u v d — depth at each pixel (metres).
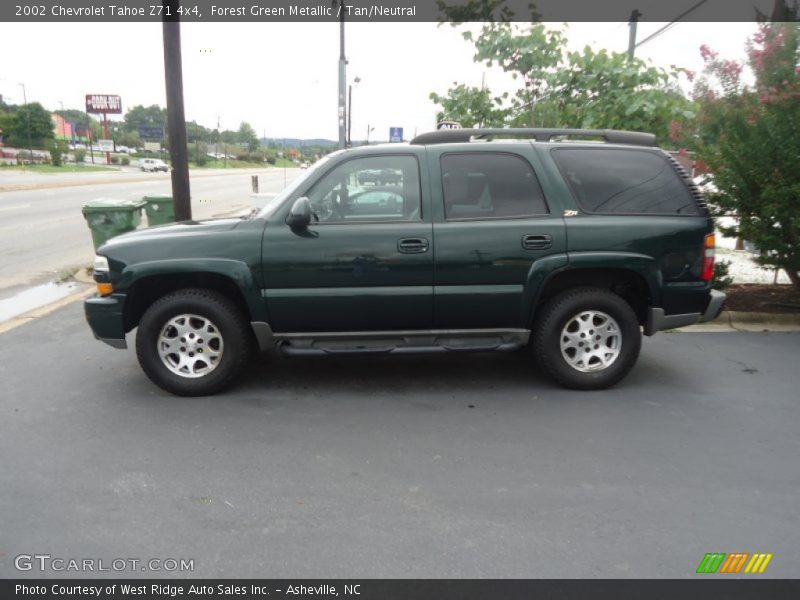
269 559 2.86
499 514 3.21
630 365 4.89
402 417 4.42
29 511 3.23
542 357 4.87
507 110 9.16
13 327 6.67
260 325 4.70
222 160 99.50
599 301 4.78
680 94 8.51
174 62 8.59
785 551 2.91
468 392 4.91
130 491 3.42
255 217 4.84
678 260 4.81
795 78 6.46
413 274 4.66
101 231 9.26
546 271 4.69
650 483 3.52
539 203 4.77
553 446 3.97
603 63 8.40
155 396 4.80
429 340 4.84
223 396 4.81
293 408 4.59
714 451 3.91
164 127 134.25
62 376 5.22
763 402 4.70
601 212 4.80
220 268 4.58
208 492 3.42
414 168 4.76
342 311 4.70
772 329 6.66
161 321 4.68
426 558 2.86
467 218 4.70
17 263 10.98
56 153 63.38
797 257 6.77
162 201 10.99
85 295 8.15
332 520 3.16
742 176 6.70
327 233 4.61
